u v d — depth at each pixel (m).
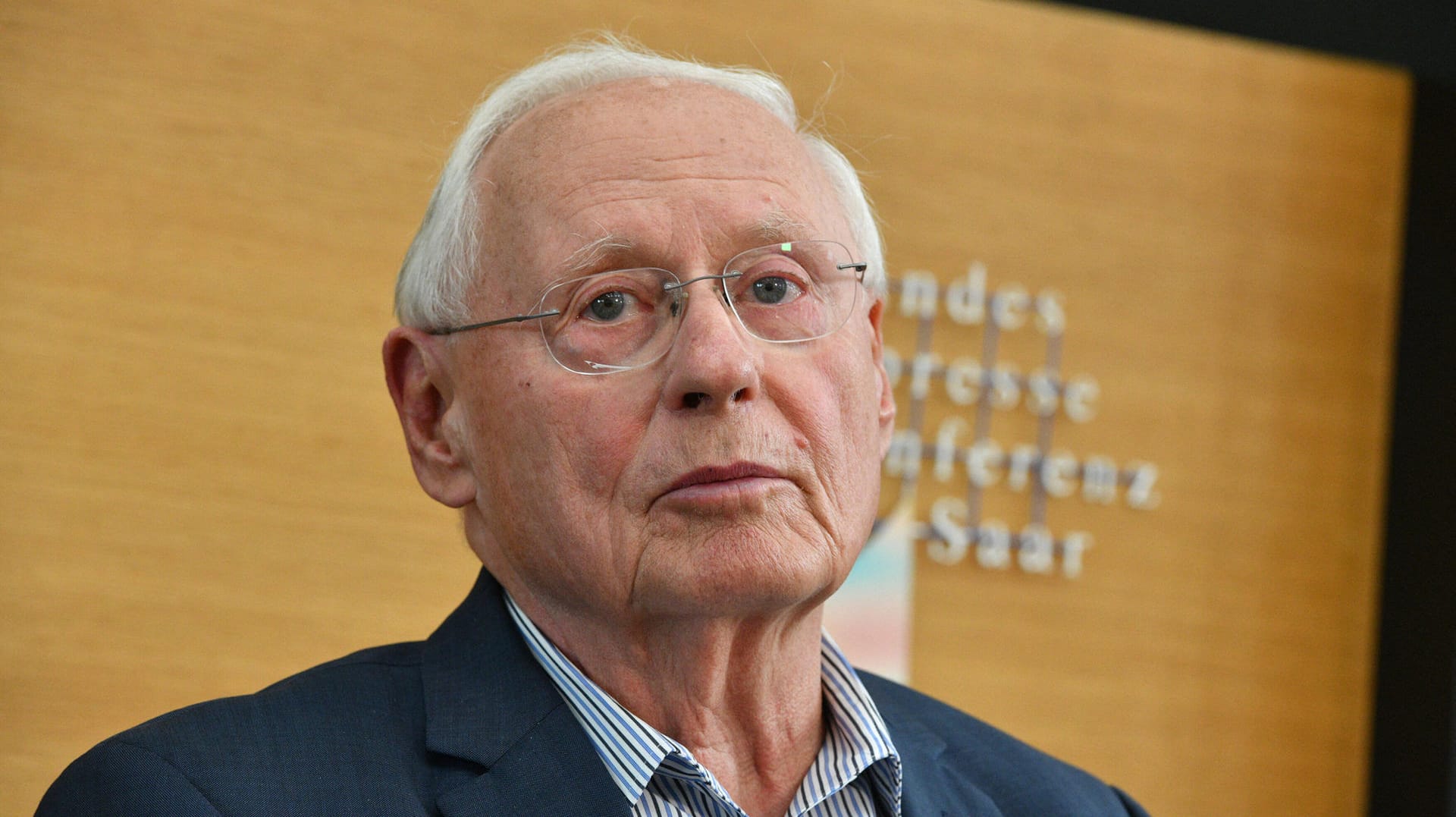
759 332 1.48
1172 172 4.57
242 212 3.69
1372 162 4.74
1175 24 3.75
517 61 3.95
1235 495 4.52
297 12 3.78
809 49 4.24
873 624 4.05
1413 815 4.32
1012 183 4.41
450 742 1.44
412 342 1.62
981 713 4.18
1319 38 3.82
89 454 3.51
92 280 3.55
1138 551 4.41
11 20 3.53
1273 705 4.46
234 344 3.66
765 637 1.47
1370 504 4.63
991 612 4.24
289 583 3.63
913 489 4.18
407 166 3.84
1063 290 4.43
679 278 1.47
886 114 4.30
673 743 1.43
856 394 1.52
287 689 1.48
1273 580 4.51
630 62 1.64
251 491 3.63
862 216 1.75
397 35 3.86
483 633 1.57
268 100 3.73
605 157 1.51
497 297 1.52
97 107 3.59
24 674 3.40
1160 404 4.48
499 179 1.55
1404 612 4.43
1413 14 3.67
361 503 3.72
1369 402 4.66
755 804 1.53
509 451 1.49
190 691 3.51
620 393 1.44
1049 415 4.37
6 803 3.34
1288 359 4.61
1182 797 4.35
